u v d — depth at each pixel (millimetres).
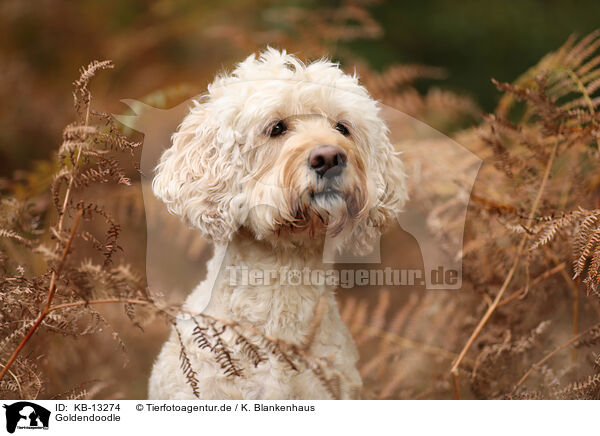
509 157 3896
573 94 5828
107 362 4324
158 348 4527
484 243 4004
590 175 4203
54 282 2730
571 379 3689
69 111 7867
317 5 9391
